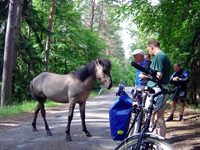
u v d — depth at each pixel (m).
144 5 10.33
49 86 6.78
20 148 5.71
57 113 11.36
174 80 7.78
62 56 25.56
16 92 16.58
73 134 6.93
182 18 9.66
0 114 10.65
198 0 8.90
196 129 6.98
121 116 3.59
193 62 9.85
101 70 6.00
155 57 4.69
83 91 6.31
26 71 18.34
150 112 3.20
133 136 3.05
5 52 13.70
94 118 9.70
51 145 5.88
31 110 12.30
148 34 11.98
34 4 24.73
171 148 2.80
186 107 10.62
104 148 5.67
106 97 22.16
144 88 3.51
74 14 25.95
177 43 10.80
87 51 30.16
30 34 23.28
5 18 15.82
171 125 7.64
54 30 25.61
